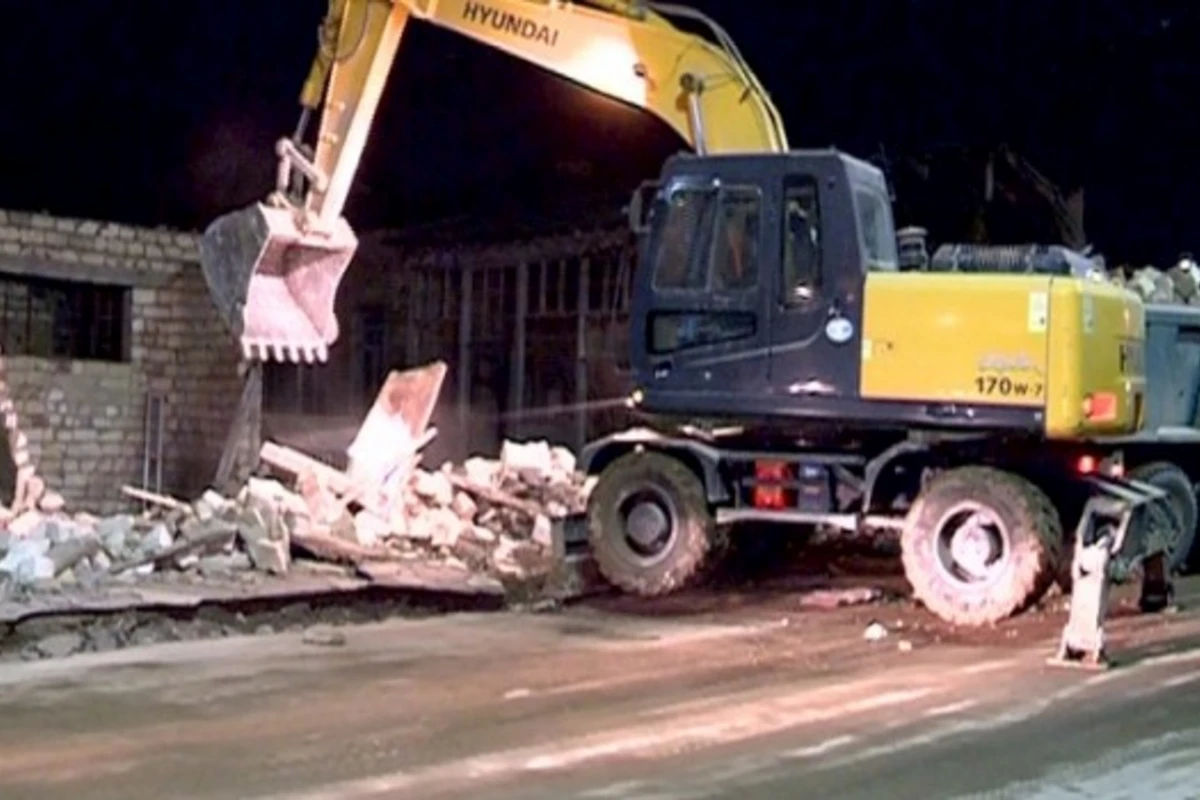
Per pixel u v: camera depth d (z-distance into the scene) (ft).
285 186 42.01
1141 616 40.40
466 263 74.84
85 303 63.21
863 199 40.01
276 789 21.76
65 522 39.93
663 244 40.96
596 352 69.00
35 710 26.61
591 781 22.44
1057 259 40.83
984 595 37.70
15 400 60.18
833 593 42.45
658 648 34.06
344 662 31.73
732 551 46.50
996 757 24.23
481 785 22.15
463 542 45.55
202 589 35.70
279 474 53.52
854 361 39.11
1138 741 25.48
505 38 43.29
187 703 27.37
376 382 76.84
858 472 40.88
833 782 22.57
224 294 41.24
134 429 63.93
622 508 42.50
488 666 31.55
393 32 42.91
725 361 40.32
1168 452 49.88
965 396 38.24
